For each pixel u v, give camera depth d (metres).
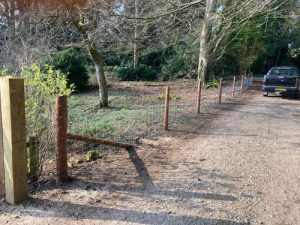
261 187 3.91
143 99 13.36
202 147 5.64
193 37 14.72
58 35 9.23
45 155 4.08
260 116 9.23
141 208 3.25
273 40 32.97
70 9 6.54
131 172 4.27
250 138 6.48
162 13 7.37
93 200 3.38
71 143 5.77
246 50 23.33
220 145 5.83
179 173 4.30
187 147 5.60
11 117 3.05
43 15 6.52
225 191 3.75
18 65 6.45
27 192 3.32
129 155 5.01
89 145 5.62
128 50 12.67
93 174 4.14
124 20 7.61
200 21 11.88
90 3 6.52
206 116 8.88
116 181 3.94
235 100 12.91
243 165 4.73
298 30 20.03
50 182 3.82
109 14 6.82
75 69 15.87
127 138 6.02
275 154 5.37
